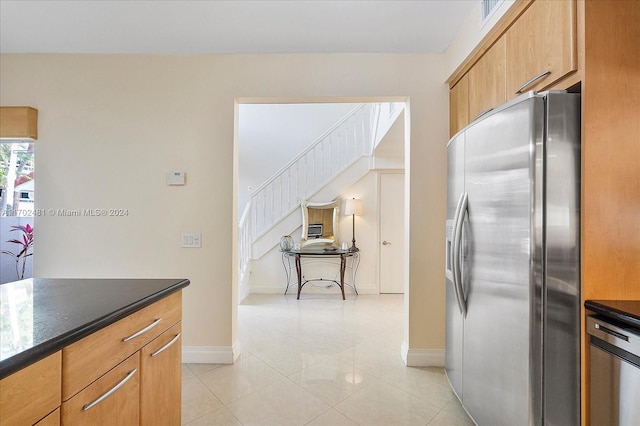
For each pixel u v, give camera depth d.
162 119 2.61
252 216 5.25
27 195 2.91
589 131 1.23
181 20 2.18
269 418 1.86
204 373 2.40
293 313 3.97
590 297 1.24
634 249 1.24
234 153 2.64
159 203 2.61
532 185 1.27
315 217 5.02
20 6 2.03
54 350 0.79
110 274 2.61
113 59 2.61
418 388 2.20
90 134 2.60
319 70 2.60
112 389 1.02
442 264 2.54
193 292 2.60
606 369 1.14
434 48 2.52
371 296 4.86
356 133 5.26
